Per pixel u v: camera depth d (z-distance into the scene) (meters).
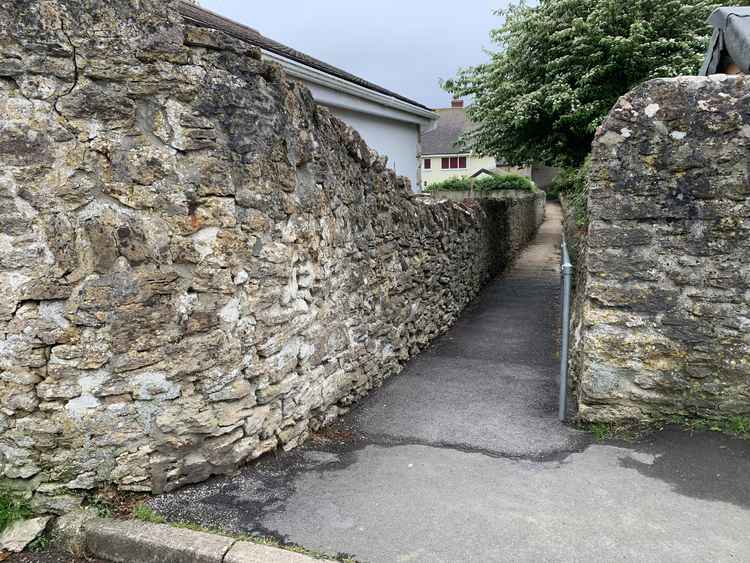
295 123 3.57
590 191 3.91
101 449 2.84
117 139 2.71
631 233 3.85
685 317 3.81
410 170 11.46
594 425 4.10
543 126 10.92
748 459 3.49
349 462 3.59
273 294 3.38
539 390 5.10
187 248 2.92
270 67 3.28
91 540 2.72
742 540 2.75
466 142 13.41
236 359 3.17
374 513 2.97
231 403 3.18
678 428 3.88
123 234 2.76
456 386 5.25
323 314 4.09
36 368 2.72
